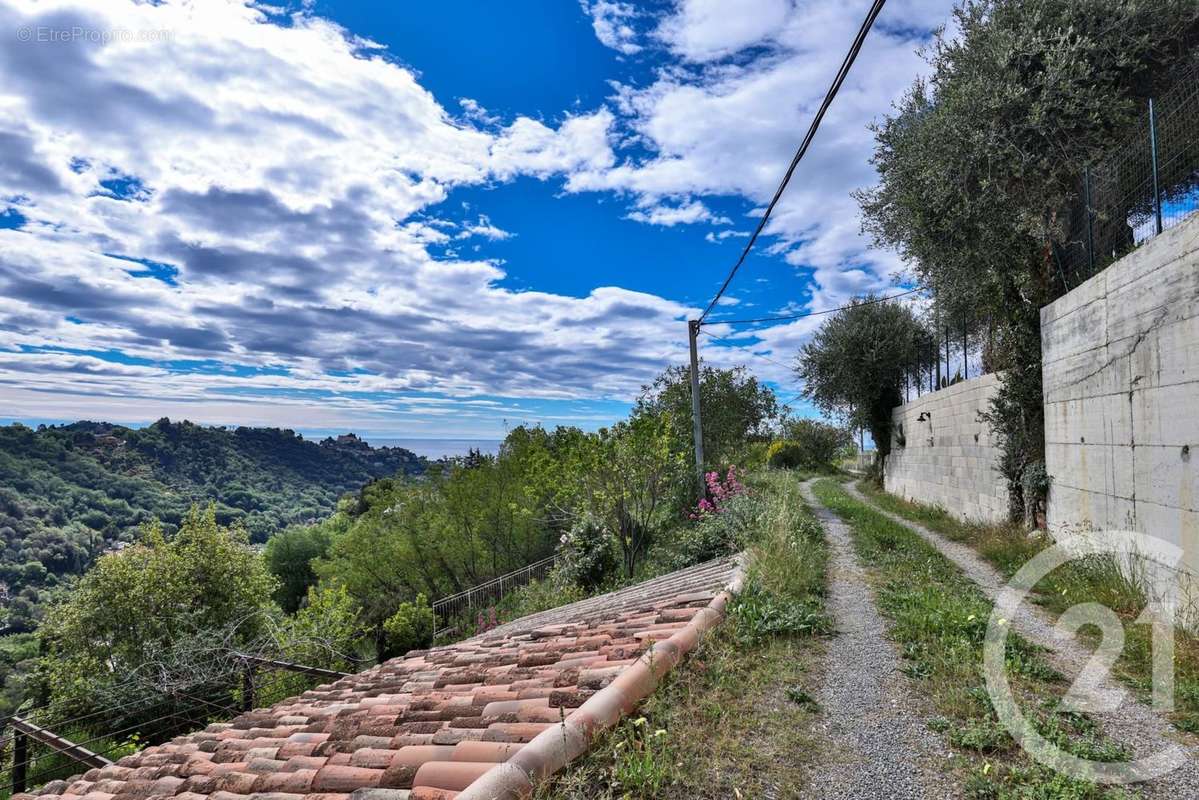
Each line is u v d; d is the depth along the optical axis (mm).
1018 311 9258
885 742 2824
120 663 16781
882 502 17328
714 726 2904
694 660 3617
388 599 26328
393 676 5027
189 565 19719
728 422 19312
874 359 18016
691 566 9133
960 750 2734
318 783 2660
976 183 8898
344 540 28531
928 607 5031
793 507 10359
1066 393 7684
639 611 5320
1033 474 8461
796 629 4477
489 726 2840
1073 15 8016
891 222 10758
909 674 3672
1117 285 6312
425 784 2369
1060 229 8523
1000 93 8219
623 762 2383
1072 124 7895
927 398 14977
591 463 11883
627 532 12633
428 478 28469
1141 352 5820
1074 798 2311
